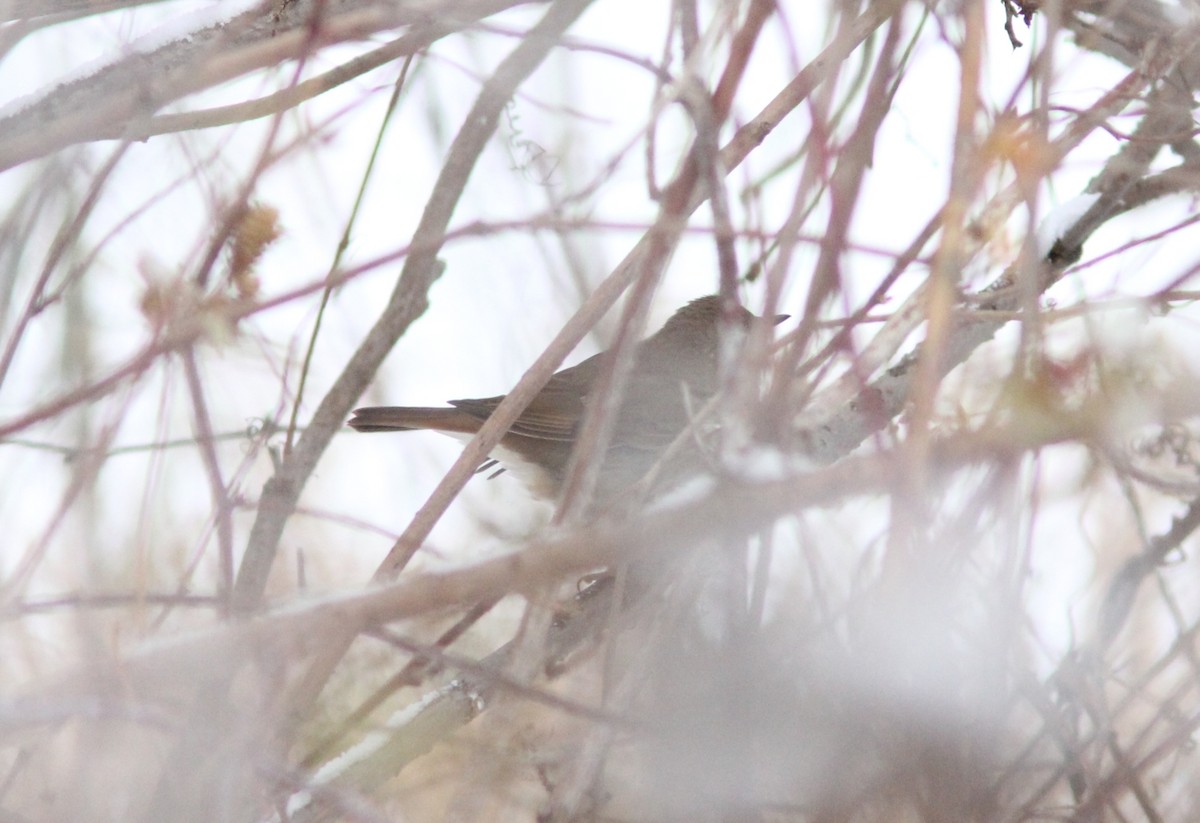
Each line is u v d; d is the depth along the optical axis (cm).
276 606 516
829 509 593
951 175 487
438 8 582
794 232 478
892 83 573
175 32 634
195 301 555
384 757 609
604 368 564
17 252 652
